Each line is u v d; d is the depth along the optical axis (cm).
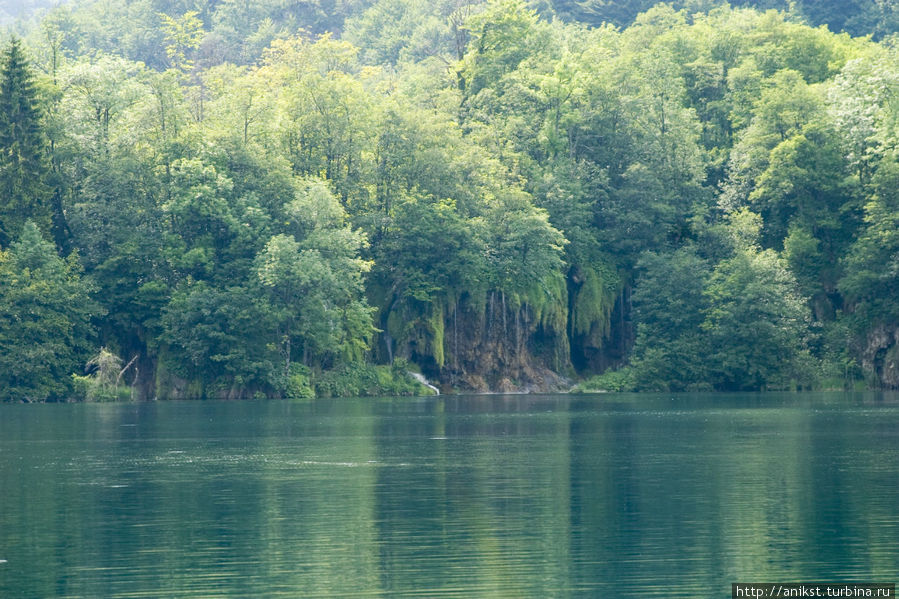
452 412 11825
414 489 5619
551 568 3919
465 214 17600
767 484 5728
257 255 15538
